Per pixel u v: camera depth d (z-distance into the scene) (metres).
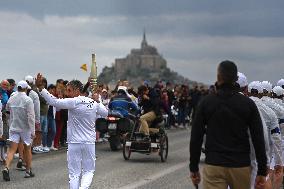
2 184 20.03
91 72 16.34
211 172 10.19
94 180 21.34
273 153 15.81
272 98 17.94
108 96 36.31
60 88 29.47
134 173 23.45
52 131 30.20
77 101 15.75
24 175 22.03
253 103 10.31
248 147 10.30
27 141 21.42
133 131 28.05
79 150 15.79
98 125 31.47
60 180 20.98
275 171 16.11
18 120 21.12
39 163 25.61
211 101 10.30
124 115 31.62
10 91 27.50
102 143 36.22
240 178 10.15
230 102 10.23
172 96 47.00
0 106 21.64
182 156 30.02
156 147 27.36
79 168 15.87
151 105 27.77
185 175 23.14
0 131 21.77
